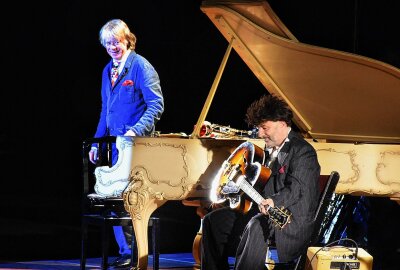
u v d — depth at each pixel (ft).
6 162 59.93
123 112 43.37
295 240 34.32
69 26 57.52
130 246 44.86
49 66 57.93
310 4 57.52
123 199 38.58
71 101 58.95
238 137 43.70
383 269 45.09
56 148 60.08
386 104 42.09
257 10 40.16
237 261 34.58
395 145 41.81
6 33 56.75
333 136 43.91
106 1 57.57
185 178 39.19
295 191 34.47
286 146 35.65
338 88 41.83
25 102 58.49
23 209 59.57
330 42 57.06
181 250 52.90
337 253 35.47
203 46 58.54
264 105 35.53
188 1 58.18
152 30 57.93
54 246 51.24
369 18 55.16
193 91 58.70
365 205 47.67
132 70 43.24
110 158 43.50
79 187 60.70
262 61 41.68
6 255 48.06
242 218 36.35
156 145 38.81
